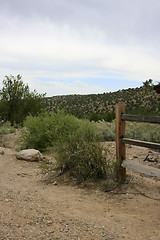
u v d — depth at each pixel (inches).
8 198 150.5
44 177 211.0
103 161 194.2
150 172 161.9
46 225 115.2
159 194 168.1
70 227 115.5
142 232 116.3
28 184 191.2
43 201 151.1
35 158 273.0
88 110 2208.4
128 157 294.4
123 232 115.2
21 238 100.2
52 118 349.7
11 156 295.9
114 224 123.6
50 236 104.7
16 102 634.2
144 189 176.7
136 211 142.3
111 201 157.6
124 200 158.9
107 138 413.1
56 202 151.3
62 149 212.5
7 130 490.3
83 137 217.8
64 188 183.0
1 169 238.2
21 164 258.7
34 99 657.6
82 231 112.4
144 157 294.8
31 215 125.2
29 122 358.0
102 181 189.0
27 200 149.9
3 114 623.8
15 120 615.8
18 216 122.2
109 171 198.2
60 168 214.4
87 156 197.3
